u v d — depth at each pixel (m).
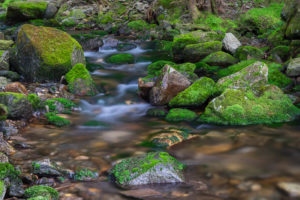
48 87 6.53
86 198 2.94
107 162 3.67
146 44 11.73
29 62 6.86
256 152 3.91
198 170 3.46
